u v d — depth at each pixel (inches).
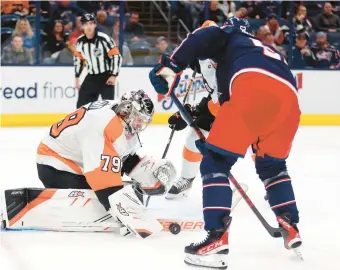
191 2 536.4
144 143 420.2
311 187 305.7
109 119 213.2
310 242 218.1
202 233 221.9
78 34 515.8
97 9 518.6
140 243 211.2
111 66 441.7
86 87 447.5
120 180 214.1
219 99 201.2
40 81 493.0
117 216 212.5
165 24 535.5
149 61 536.4
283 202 197.6
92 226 220.1
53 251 201.8
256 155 200.1
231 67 191.3
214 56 197.8
